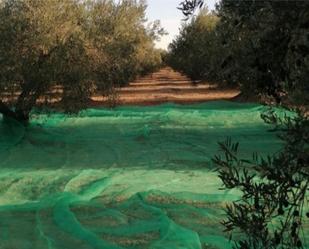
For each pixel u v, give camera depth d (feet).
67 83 46.96
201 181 28.40
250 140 41.16
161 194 25.11
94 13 54.80
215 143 40.37
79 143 40.60
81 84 46.98
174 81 159.02
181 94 98.27
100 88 51.21
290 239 8.87
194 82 112.27
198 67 102.83
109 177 28.40
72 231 19.74
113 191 26.66
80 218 22.00
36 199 25.09
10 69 43.65
